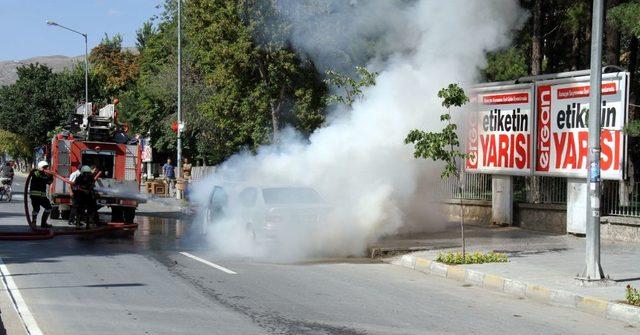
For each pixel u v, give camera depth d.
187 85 44.66
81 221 20.70
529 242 17.17
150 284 11.25
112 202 22.44
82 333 7.89
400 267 14.06
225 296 10.32
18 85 82.81
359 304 9.91
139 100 55.59
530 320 9.11
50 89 81.44
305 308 9.51
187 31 31.42
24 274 12.12
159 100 52.00
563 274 12.01
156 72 58.84
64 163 23.11
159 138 53.28
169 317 8.79
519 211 20.52
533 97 19.31
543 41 26.62
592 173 11.08
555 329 8.61
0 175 38.16
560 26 25.39
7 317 8.60
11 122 82.25
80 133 24.14
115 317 8.74
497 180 20.98
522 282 11.15
